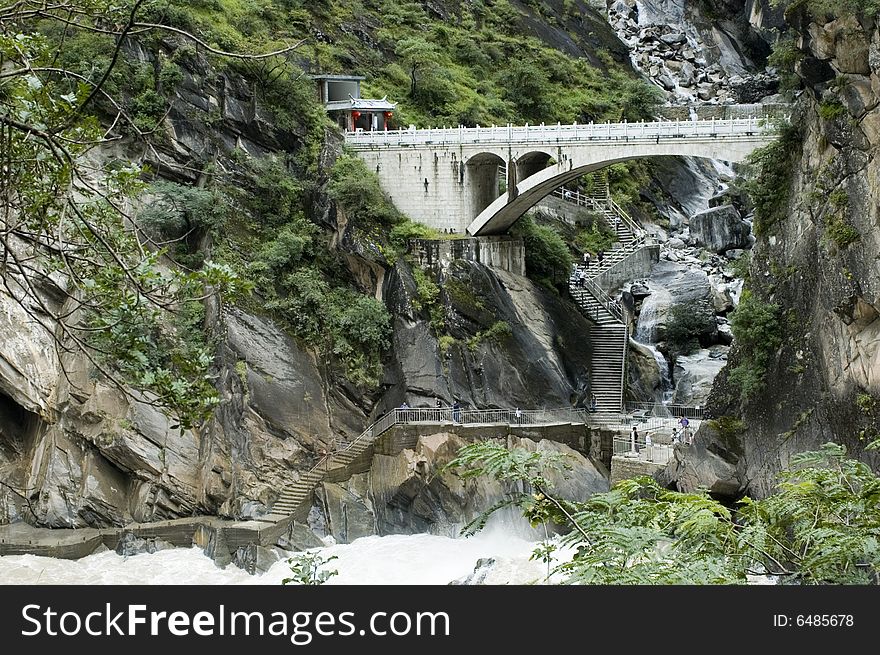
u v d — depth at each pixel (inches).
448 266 2289.6
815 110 1854.1
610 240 2942.9
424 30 3464.6
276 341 2089.1
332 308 2193.7
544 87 3415.4
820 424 1723.7
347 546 1892.2
